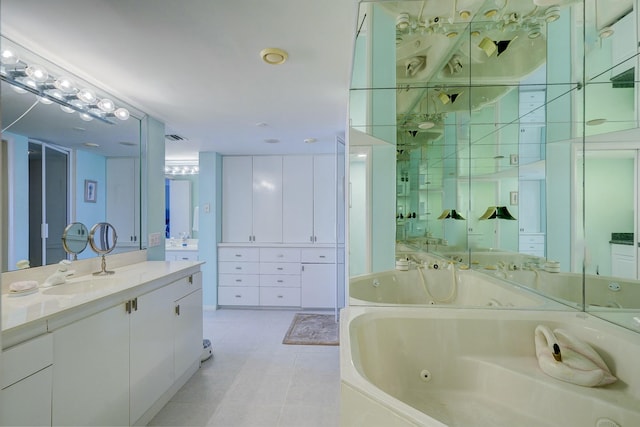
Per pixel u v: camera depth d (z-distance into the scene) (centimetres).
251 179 423
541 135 161
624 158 128
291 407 190
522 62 165
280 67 178
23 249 165
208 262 404
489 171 176
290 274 405
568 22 148
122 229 232
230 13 130
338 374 231
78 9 125
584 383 116
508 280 172
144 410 172
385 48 176
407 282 188
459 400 136
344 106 240
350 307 167
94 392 138
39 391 113
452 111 182
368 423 93
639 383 112
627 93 125
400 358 148
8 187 160
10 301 134
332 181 416
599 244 137
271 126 293
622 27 128
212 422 176
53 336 119
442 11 151
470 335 149
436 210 187
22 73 163
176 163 461
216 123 282
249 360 254
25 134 168
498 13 151
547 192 160
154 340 183
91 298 138
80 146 200
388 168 191
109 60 169
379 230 190
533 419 121
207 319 363
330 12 131
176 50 159
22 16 130
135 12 128
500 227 176
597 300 140
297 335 310
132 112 242
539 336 139
